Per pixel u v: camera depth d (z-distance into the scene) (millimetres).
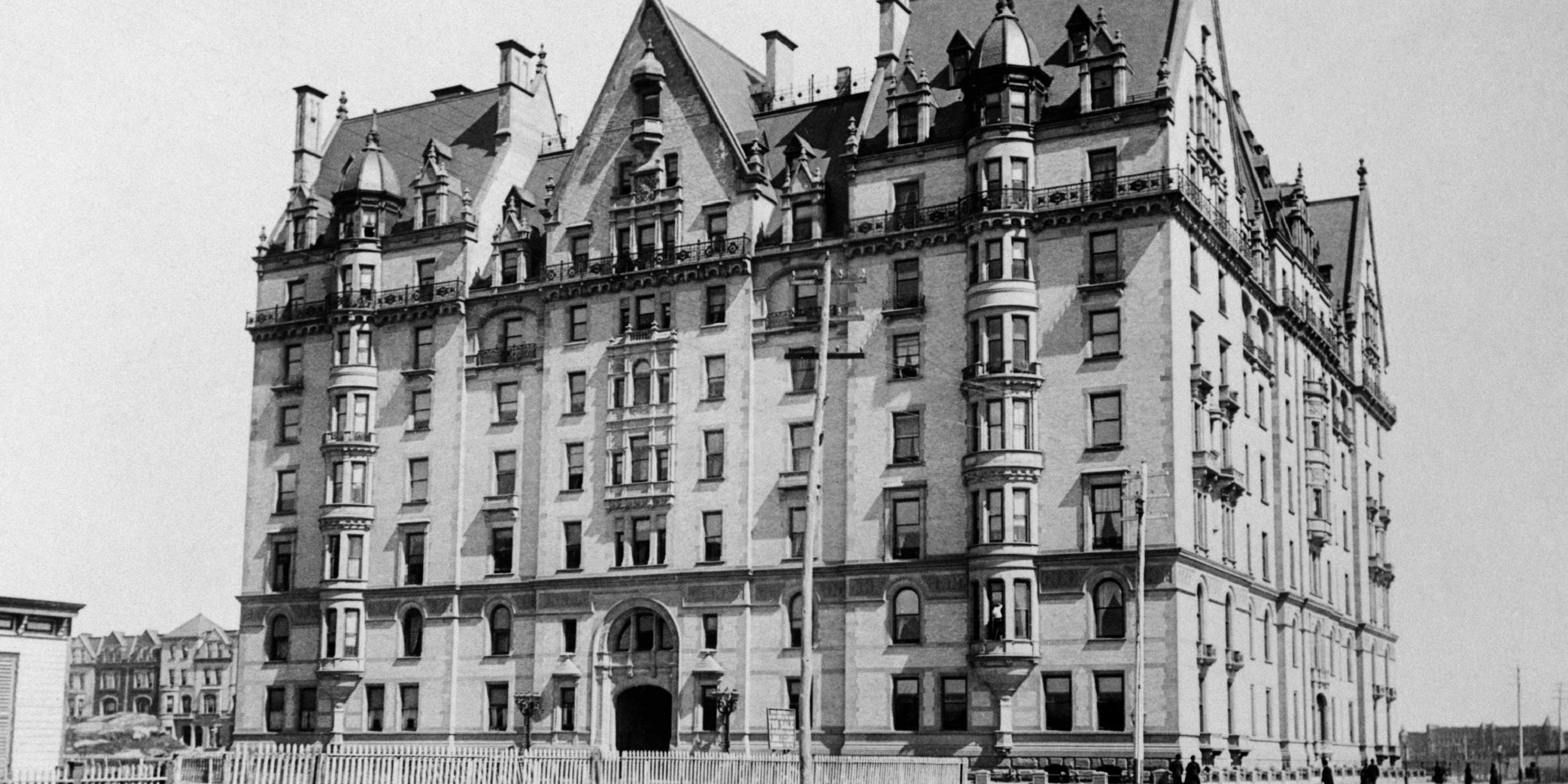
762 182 86312
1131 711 71750
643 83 90250
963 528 77312
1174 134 76750
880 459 80125
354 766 51906
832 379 82562
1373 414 123312
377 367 96750
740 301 85375
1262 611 85938
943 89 83625
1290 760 86812
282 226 104062
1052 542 74750
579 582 87375
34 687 57406
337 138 108312
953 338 79250
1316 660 96375
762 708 81250
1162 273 74562
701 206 87625
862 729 77875
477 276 95438
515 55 101625
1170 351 73750
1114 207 75500
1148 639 71875
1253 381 88375
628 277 88500
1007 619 74062
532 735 87125
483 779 52281
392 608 93312
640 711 88188
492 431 92500
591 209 91438
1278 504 90812
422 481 94000
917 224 80688
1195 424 76562
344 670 92812
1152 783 69688
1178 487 72812
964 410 78188
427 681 91250
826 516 81500
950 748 75312
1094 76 78250
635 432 87312
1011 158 77750
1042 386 76250
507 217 94500
